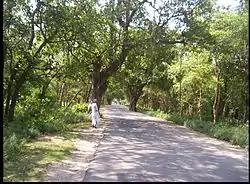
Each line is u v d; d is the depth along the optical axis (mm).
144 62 40438
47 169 10195
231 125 23234
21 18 18672
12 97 20047
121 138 18312
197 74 31141
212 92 34156
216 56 25953
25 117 20562
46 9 19906
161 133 21719
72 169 10383
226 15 24438
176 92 41750
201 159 12430
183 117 33094
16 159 11422
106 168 10461
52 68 22578
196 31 28766
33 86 21859
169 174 9758
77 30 20844
